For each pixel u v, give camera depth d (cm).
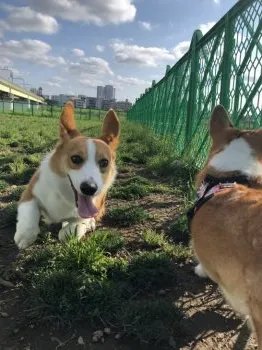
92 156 63
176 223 79
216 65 117
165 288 58
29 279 58
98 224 83
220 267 39
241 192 42
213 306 54
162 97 246
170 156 154
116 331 48
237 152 47
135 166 157
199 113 136
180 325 48
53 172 66
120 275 59
